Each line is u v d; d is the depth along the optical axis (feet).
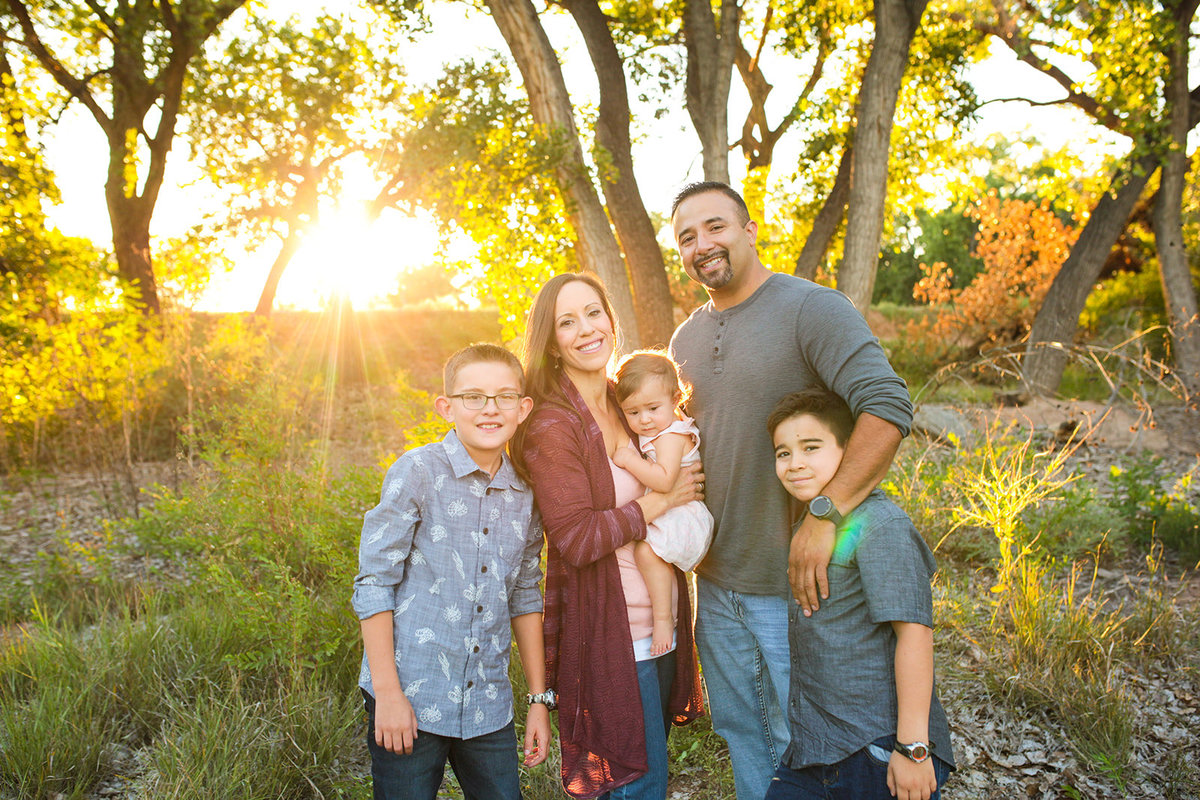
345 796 9.62
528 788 9.51
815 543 6.55
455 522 6.64
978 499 17.22
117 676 11.68
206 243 25.12
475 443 6.60
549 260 25.67
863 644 6.38
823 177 41.55
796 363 7.47
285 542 13.62
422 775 6.45
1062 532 16.98
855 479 6.50
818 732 6.51
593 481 7.16
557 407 7.25
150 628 12.88
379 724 6.18
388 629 6.34
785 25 41.50
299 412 19.16
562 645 7.30
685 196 8.01
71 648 12.35
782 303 7.57
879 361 6.82
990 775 9.90
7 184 28.68
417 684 6.40
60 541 18.61
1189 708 11.10
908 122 43.24
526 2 24.95
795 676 6.78
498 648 6.82
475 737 6.65
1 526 21.61
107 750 10.35
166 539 16.78
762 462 7.61
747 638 7.93
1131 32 37.45
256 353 25.13
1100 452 27.22
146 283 39.45
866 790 6.19
